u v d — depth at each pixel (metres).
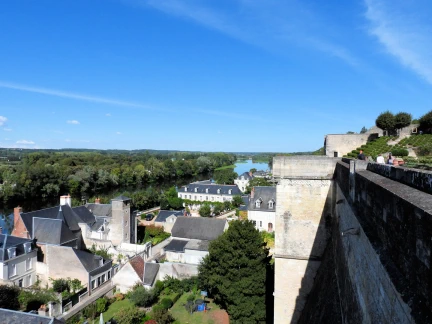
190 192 109.12
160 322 35.59
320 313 16.12
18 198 109.44
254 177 142.00
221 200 105.06
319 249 21.91
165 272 46.56
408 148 31.59
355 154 31.28
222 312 39.31
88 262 44.59
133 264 45.69
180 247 56.09
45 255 47.72
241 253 35.50
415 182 7.13
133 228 65.25
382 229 7.62
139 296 40.22
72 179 124.44
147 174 168.25
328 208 21.70
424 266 4.82
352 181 12.87
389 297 6.31
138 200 97.69
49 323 23.83
